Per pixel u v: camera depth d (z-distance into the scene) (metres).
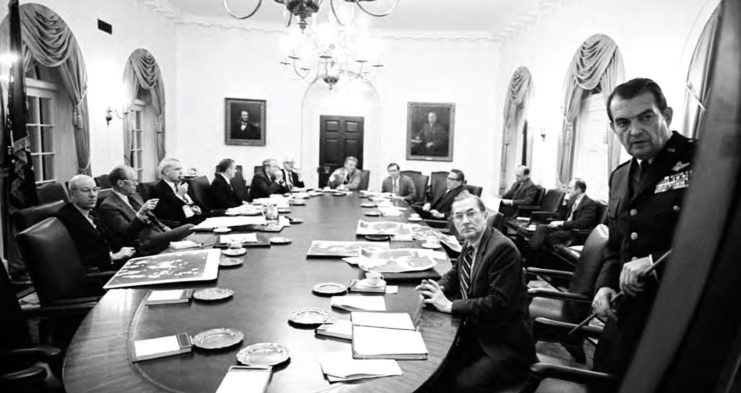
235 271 2.27
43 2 4.74
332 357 1.38
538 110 7.11
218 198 5.76
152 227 3.96
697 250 0.21
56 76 5.39
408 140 9.02
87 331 1.54
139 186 5.26
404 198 6.56
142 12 7.04
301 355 1.40
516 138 8.35
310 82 8.76
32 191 4.30
